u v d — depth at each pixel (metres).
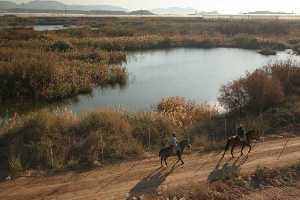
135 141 22.09
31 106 34.34
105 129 22.72
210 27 118.81
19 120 24.14
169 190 16.14
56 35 81.69
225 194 15.88
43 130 21.69
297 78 35.28
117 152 20.44
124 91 41.12
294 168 18.58
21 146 20.09
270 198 15.67
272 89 29.73
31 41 68.19
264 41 85.12
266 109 29.58
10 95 36.56
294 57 65.69
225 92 31.08
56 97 37.12
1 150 20.09
